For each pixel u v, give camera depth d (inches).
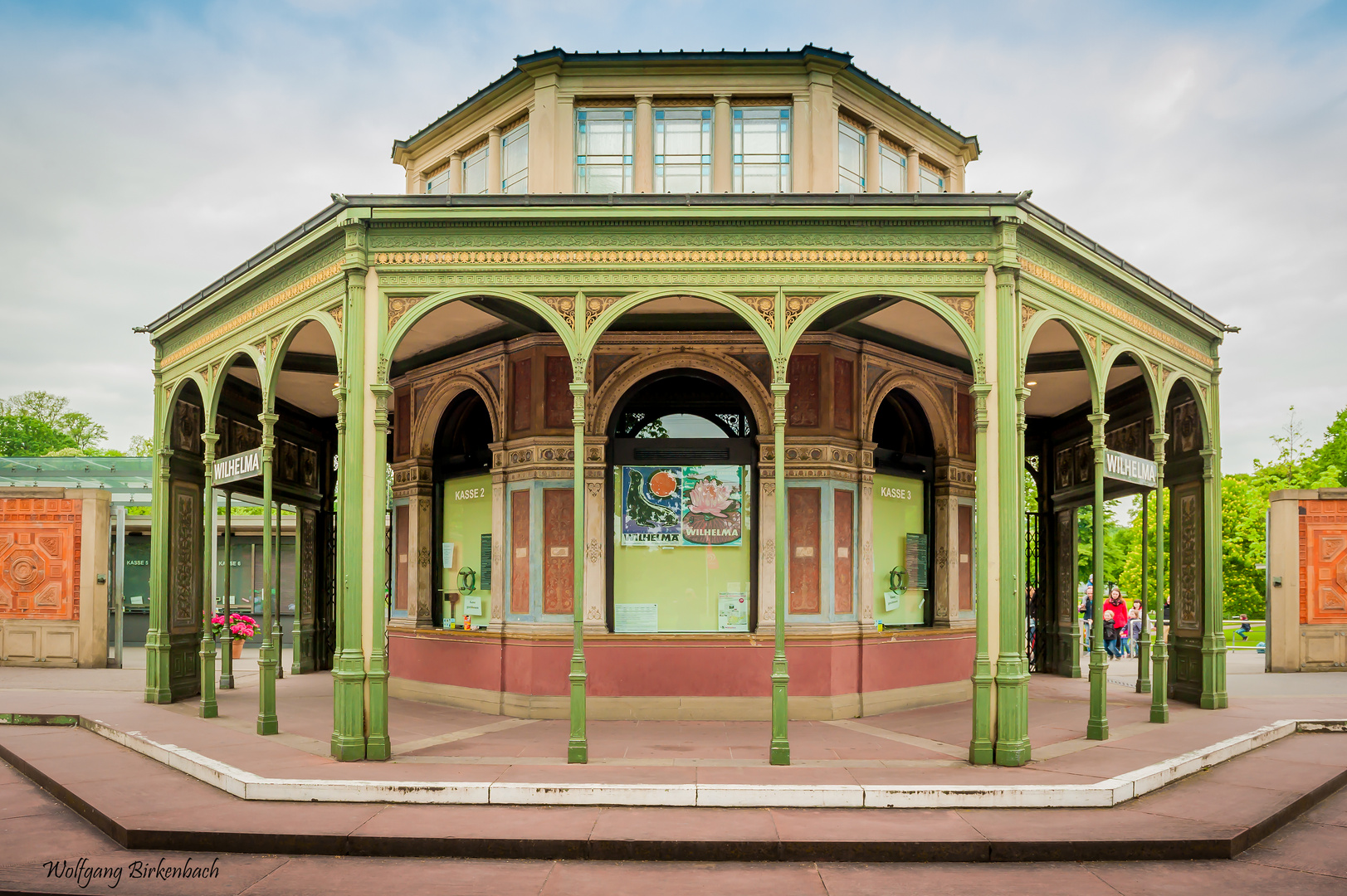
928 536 530.0
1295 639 689.6
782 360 362.3
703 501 473.7
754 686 452.8
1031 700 533.0
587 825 280.2
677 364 471.8
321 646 690.2
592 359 473.1
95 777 346.0
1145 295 449.1
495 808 300.5
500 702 466.6
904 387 519.8
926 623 524.1
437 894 237.9
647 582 470.6
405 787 306.2
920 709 490.3
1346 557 691.4
